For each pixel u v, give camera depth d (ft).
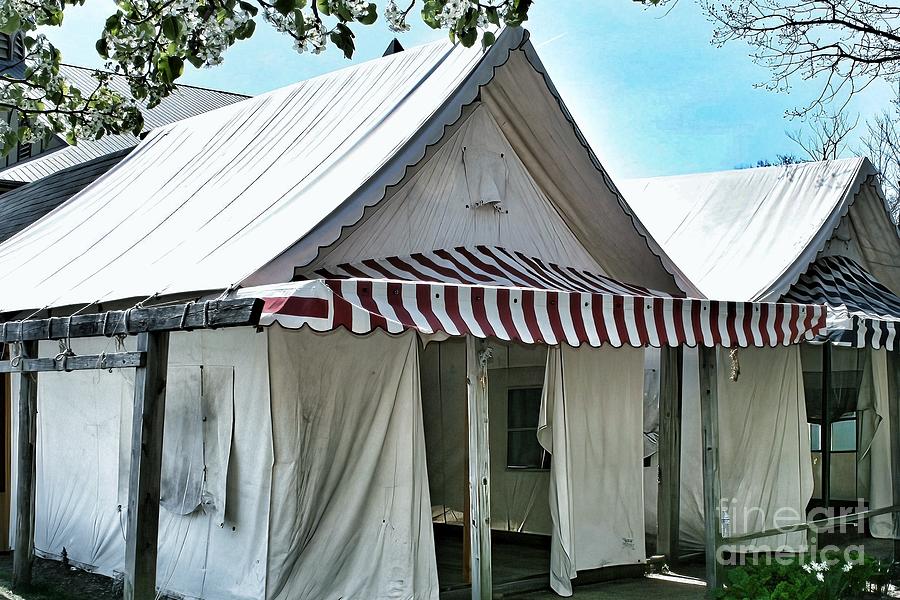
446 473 32.32
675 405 31.24
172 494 24.29
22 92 25.71
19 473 25.84
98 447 27.84
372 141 26.66
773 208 39.58
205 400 23.82
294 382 22.59
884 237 40.57
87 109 27.02
